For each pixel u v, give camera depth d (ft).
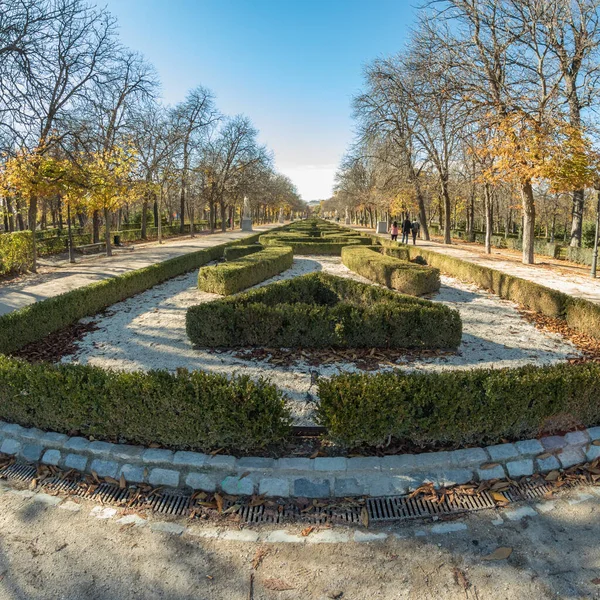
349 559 8.16
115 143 63.31
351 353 19.54
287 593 7.41
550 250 65.98
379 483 10.10
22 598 7.31
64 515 9.41
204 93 104.27
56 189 45.96
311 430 12.10
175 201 167.12
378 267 37.91
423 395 11.03
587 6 46.78
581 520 9.14
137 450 11.10
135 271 34.04
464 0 50.47
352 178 148.56
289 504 9.69
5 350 19.17
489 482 10.30
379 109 76.02
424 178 89.40
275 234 81.41
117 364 18.13
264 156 138.92
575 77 51.67
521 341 22.12
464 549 8.39
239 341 20.24
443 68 50.16
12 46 33.99
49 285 37.35
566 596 7.29
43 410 11.98
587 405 11.97
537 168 40.55
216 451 11.03
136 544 8.54
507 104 43.65
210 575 7.79
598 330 22.66
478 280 38.63
